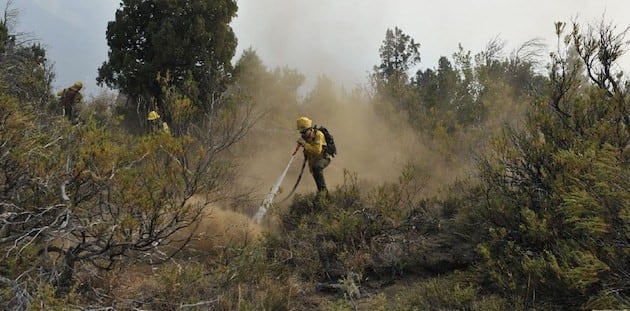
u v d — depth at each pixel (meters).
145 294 3.84
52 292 2.94
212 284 4.17
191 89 12.50
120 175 3.73
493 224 4.79
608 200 3.56
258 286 4.35
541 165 4.80
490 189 5.17
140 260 4.02
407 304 4.18
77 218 3.84
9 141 3.76
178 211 4.02
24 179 3.85
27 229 3.71
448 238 5.63
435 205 6.58
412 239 5.61
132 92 14.37
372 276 5.20
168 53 14.00
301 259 5.18
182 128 6.93
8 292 2.94
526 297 3.72
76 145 4.32
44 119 4.95
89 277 3.77
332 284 4.83
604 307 3.27
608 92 5.08
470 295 3.90
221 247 4.90
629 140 4.49
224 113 7.69
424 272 5.21
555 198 4.26
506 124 6.57
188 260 4.78
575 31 5.62
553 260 3.53
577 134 4.86
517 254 4.24
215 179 4.76
